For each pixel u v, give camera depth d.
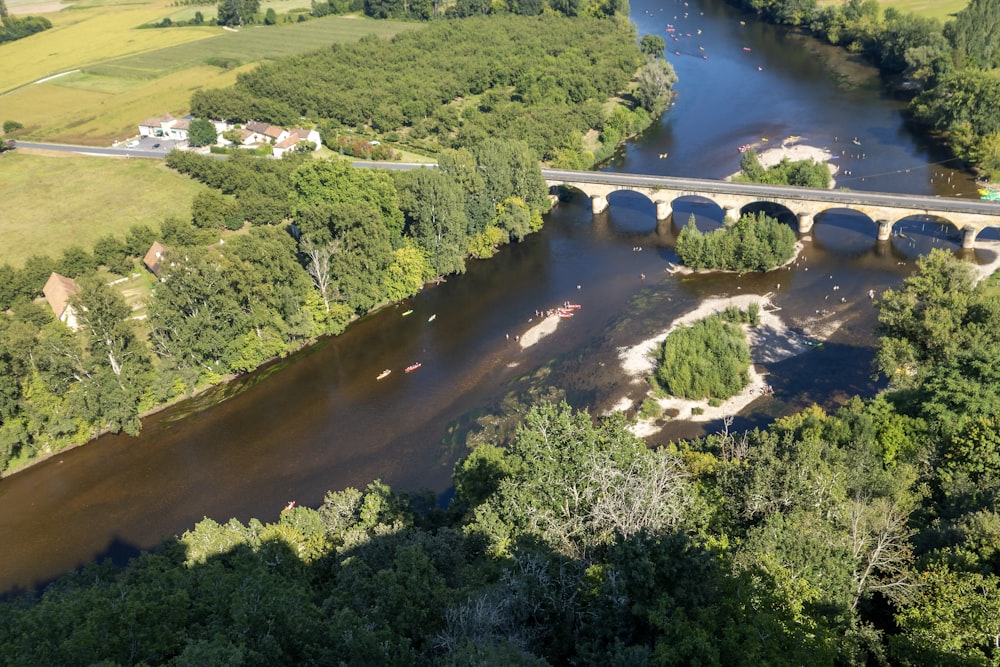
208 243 181.88
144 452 123.81
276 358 146.25
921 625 49.72
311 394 135.00
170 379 133.12
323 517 83.44
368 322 157.25
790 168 183.75
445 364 140.00
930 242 161.38
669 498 58.81
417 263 164.25
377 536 69.25
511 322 151.75
